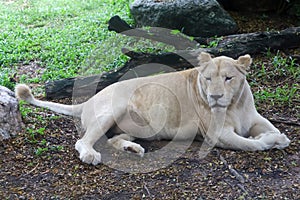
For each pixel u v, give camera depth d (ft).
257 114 21.47
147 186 18.67
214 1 37.17
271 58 30.86
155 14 37.11
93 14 45.21
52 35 39.75
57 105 23.59
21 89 23.27
